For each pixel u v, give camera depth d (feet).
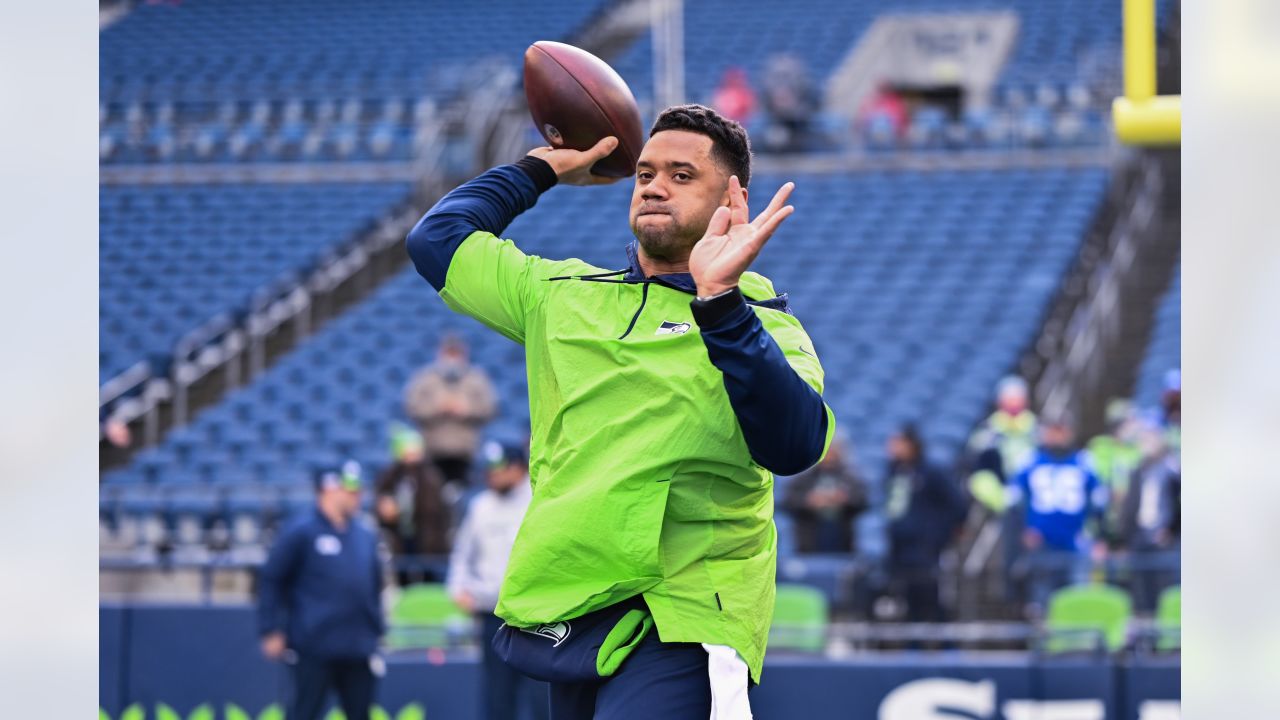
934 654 23.43
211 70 64.75
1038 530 27.04
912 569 25.67
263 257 49.03
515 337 7.70
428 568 27.35
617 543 6.73
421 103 56.08
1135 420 30.66
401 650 24.04
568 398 6.96
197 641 24.59
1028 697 21.74
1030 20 68.33
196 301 46.34
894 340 43.24
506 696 21.86
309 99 56.13
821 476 29.14
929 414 38.37
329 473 21.36
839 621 25.62
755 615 7.03
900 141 53.62
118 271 47.75
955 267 47.62
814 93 58.70
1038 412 39.11
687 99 60.64
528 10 70.69
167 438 40.29
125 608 24.72
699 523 6.93
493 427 35.65
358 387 42.09
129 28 67.31
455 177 52.60
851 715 22.00
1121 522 27.07
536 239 51.08
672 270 7.25
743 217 6.59
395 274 48.93
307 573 21.29
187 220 49.52
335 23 69.05
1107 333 43.09
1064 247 47.98
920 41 69.62
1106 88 56.34
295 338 46.01
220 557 28.91
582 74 8.20
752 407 6.31
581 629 6.97
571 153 8.29
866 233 50.03
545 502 6.94
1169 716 21.56
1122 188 51.42
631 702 6.84
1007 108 56.18
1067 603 24.59
